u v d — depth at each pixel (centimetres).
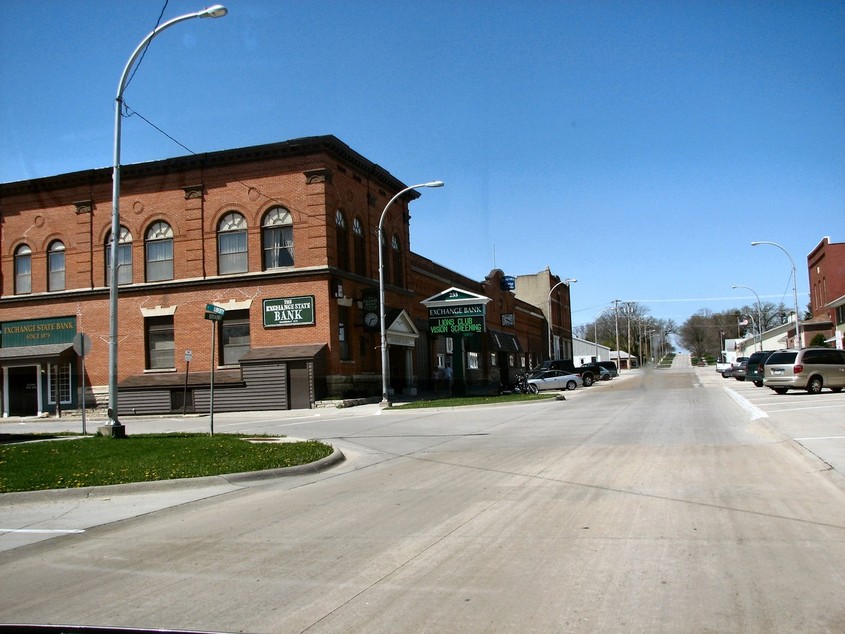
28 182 3684
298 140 3306
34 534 865
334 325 3316
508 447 1541
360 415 2822
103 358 3541
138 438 1755
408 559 673
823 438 1389
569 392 4356
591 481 1048
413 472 1249
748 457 1241
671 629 476
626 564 623
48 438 1952
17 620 542
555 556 657
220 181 3434
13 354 3556
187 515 955
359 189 3688
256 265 3366
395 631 491
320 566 666
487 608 528
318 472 1315
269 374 3225
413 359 4319
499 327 6081
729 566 608
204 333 3400
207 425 2594
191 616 538
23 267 3756
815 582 560
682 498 898
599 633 473
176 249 3475
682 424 1903
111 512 990
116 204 1816
